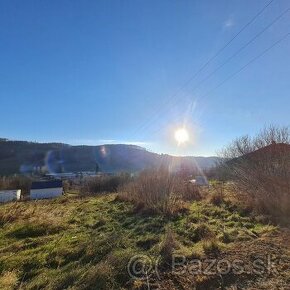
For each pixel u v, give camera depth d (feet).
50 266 24.93
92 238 30.42
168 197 45.73
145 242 27.94
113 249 25.90
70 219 44.34
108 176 132.36
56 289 19.75
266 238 26.12
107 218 43.42
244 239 26.43
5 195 136.26
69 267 23.72
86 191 124.06
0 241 34.55
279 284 17.46
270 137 60.64
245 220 34.40
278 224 30.94
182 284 18.40
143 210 44.88
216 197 48.80
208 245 24.39
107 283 19.26
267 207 36.55
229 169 56.13
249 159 49.08
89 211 52.95
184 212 41.34
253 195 41.24
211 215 38.99
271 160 43.24
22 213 51.24
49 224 39.47
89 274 20.40
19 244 32.14
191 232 30.19
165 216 39.65
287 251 22.36
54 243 31.22
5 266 25.35
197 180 81.76
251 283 17.87
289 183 37.27
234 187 49.37
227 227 31.68
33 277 23.00
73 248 28.27
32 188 144.87
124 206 53.36
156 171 54.39
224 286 17.78
